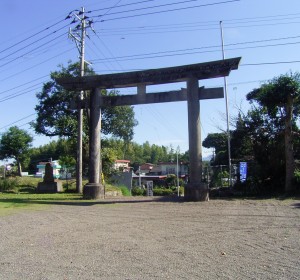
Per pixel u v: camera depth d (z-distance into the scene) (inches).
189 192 613.3
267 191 727.7
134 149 3700.8
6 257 273.1
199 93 638.5
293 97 669.3
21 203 630.5
